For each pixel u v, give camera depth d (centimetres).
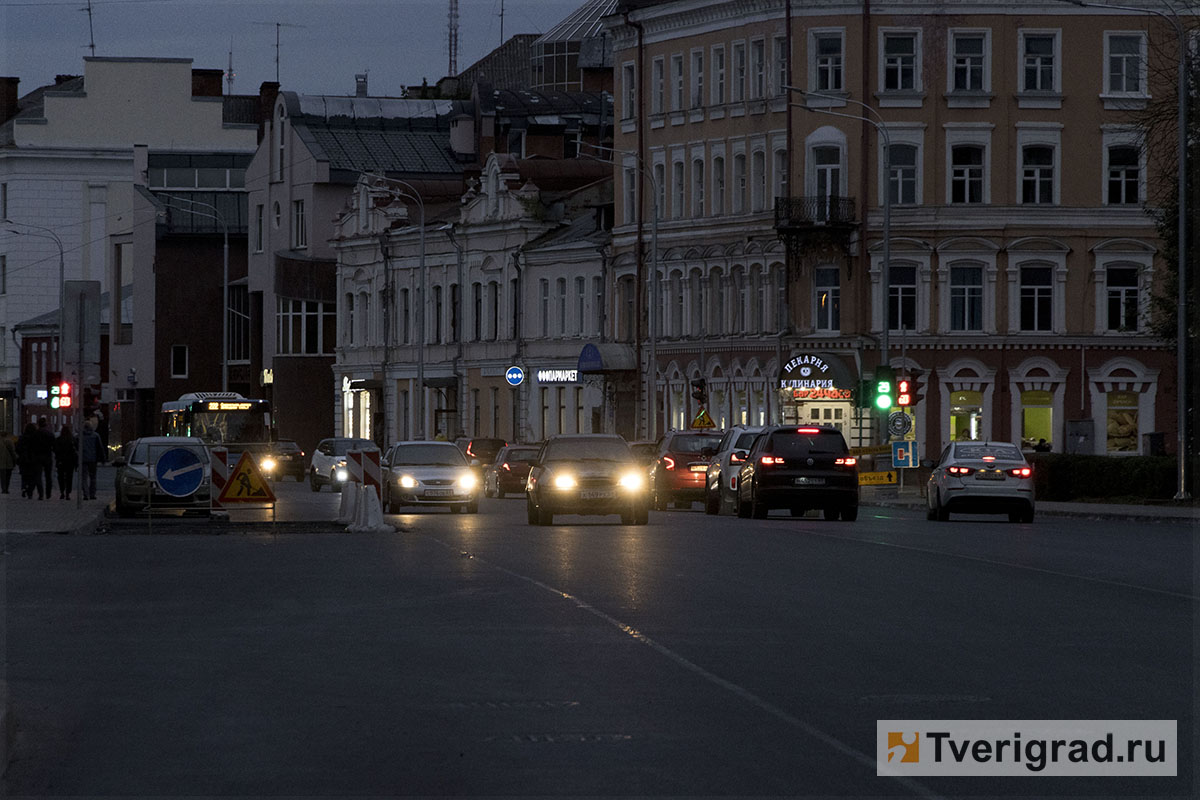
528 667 2503
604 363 13062
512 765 1809
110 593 3712
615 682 2356
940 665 2505
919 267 11644
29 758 1881
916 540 5341
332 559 4675
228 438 13588
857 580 3850
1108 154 11675
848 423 11656
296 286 17100
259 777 1766
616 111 13488
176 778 1767
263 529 6303
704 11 12544
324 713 2134
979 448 6925
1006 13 11644
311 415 17300
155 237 19150
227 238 17525
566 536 5659
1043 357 11612
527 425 14425
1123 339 11631
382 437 16338
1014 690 2273
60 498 8888
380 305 16350
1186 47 9000
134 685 2381
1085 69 11669
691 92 12769
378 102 17900
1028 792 1700
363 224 16588
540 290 14350
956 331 11625
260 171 18288
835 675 2409
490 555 4734
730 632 2895
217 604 3453
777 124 11969
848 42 11719
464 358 15250
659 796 1666
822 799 1655
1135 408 11669
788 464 6794
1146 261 11625
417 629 2977
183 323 19162
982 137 11644
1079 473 8869
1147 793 1702
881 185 11700
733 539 5388
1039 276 11669
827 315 11806
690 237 12781
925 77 11669
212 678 2436
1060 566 4288
